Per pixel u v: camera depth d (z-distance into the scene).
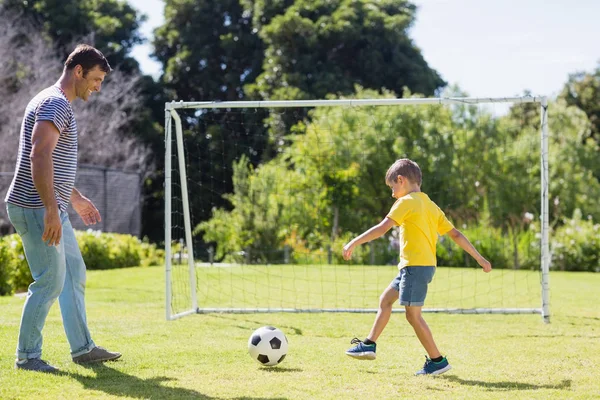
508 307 9.45
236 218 19.52
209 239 20.33
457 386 4.37
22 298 9.66
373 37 31.39
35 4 30.45
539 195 20.80
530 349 5.85
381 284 12.35
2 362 4.83
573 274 15.44
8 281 10.85
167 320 7.59
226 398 3.98
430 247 4.81
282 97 28.45
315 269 15.77
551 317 8.12
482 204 20.72
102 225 24.86
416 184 5.02
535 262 17.77
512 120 28.17
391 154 20.95
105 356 5.03
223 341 6.13
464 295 10.99
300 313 8.43
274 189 19.47
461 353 5.64
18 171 4.53
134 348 5.67
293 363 5.12
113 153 28.02
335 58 31.95
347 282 12.75
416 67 31.72
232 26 33.47
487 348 5.90
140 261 18.73
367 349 4.80
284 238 19.09
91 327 6.88
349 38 30.83
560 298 10.33
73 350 4.94
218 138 28.64
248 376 4.62
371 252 18.25
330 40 31.09
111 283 12.34
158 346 5.80
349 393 4.14
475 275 14.54
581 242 17.67
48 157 4.34
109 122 28.42
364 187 20.56
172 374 4.65
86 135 27.36
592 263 17.48
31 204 4.50
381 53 31.47
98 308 8.65
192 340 6.17
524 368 5.00
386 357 5.43
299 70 30.42
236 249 19.27
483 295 10.98
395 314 8.20
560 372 4.86
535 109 28.58
